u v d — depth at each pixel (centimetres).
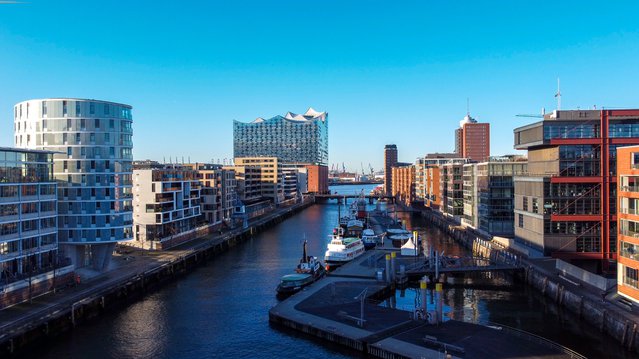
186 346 6619
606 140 9525
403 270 9588
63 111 9750
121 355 6316
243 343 6675
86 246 10250
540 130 9912
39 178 8450
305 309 7500
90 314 7756
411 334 6306
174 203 14325
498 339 6056
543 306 8200
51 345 6594
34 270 8200
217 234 16288
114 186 9925
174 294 9269
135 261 11056
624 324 6231
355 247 12419
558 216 9675
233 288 9719
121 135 10162
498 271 10425
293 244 15712
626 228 6919
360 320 6694
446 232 18025
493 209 14188
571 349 6206
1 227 7594
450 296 8919
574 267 8569
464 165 17762
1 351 5997
